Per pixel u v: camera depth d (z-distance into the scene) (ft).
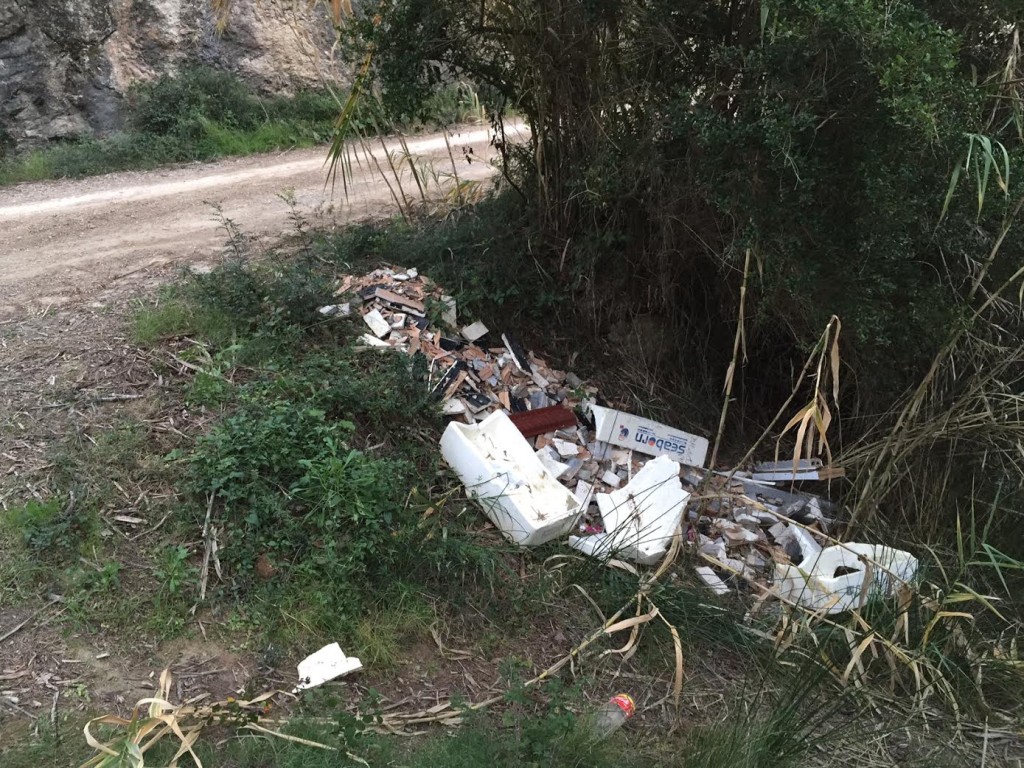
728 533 15.66
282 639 11.10
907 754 11.60
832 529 16.31
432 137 36.45
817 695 12.43
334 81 42.22
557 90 17.65
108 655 10.40
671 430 17.15
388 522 12.51
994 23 14.12
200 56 40.42
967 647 13.38
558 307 18.84
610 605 13.23
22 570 10.98
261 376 14.76
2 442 12.90
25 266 20.76
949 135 12.14
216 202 27.53
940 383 15.99
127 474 12.58
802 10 11.90
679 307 19.06
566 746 9.92
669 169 16.25
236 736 9.53
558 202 18.86
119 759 8.52
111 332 16.03
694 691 12.20
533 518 13.92
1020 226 14.56
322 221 24.00
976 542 15.53
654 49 15.84
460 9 16.99
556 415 16.75
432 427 15.30
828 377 17.57
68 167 33.09
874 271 13.87
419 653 11.62
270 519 12.21
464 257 18.95
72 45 36.32
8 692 9.67
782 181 13.47
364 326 16.58
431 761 9.49
